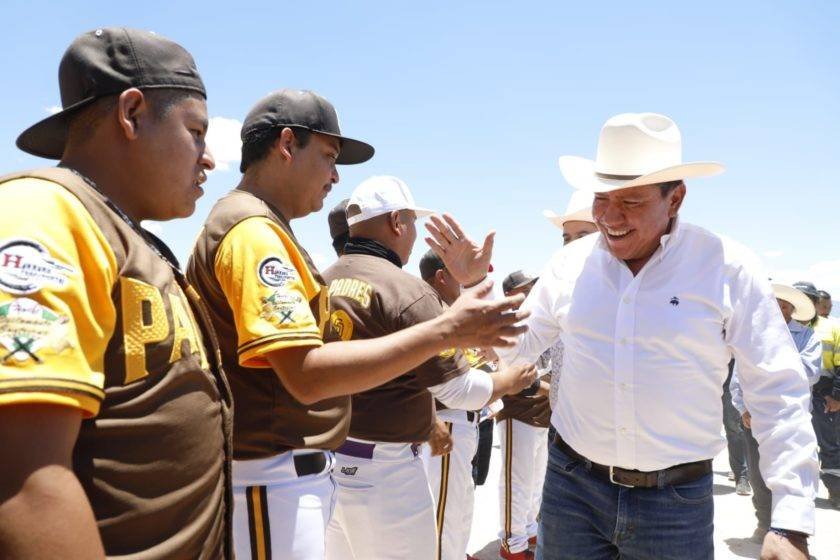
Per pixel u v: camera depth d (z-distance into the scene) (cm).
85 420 112
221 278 181
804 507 214
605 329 243
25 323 95
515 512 482
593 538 252
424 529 281
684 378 233
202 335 143
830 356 695
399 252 306
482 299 185
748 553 518
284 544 195
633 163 237
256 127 209
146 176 133
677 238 239
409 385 276
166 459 122
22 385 93
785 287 634
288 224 208
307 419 200
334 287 287
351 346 172
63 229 107
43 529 93
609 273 247
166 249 144
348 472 274
